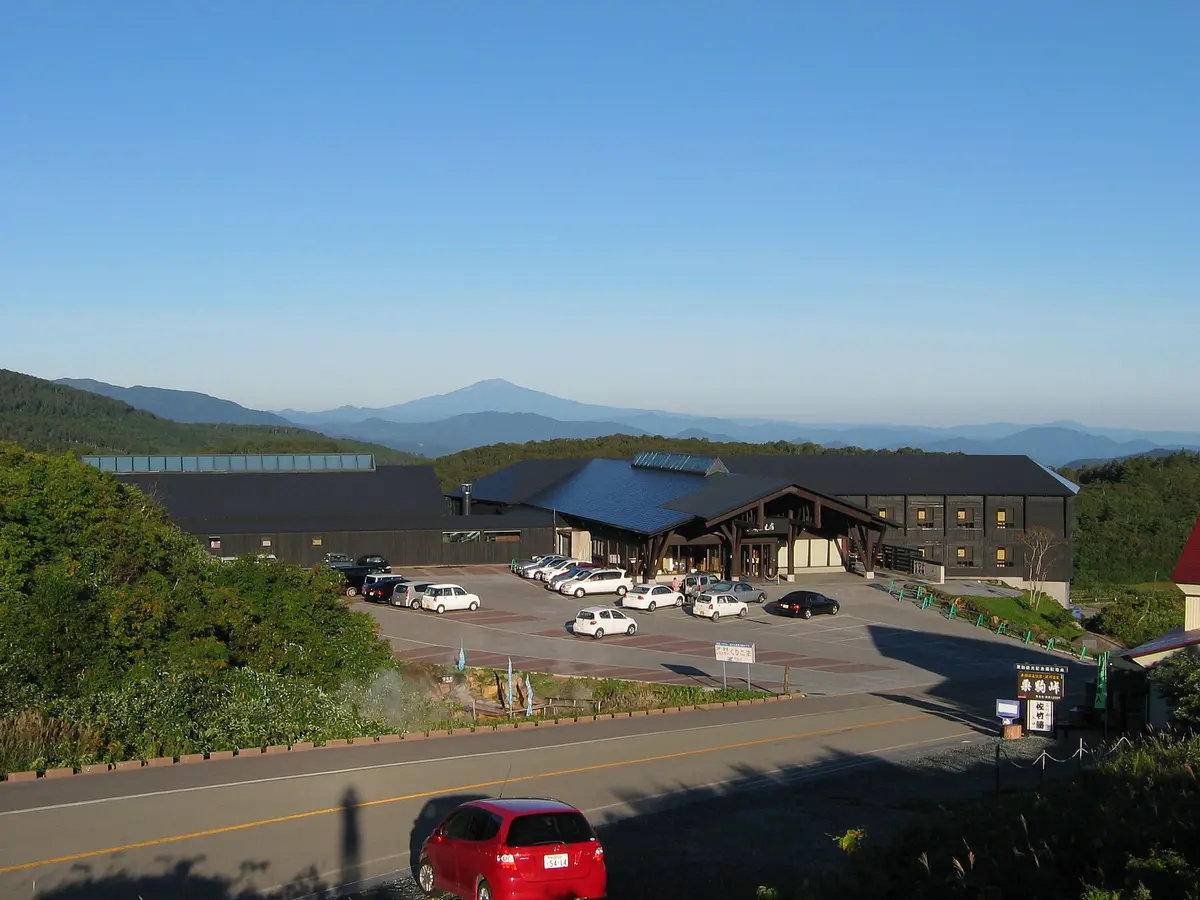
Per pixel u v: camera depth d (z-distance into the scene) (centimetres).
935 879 1105
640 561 5966
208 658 2780
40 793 1902
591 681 3622
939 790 2153
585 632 4525
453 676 3675
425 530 6588
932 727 2903
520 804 1380
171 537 3694
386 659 3394
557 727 2792
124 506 3725
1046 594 6919
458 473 13500
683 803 2031
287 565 3541
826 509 6141
